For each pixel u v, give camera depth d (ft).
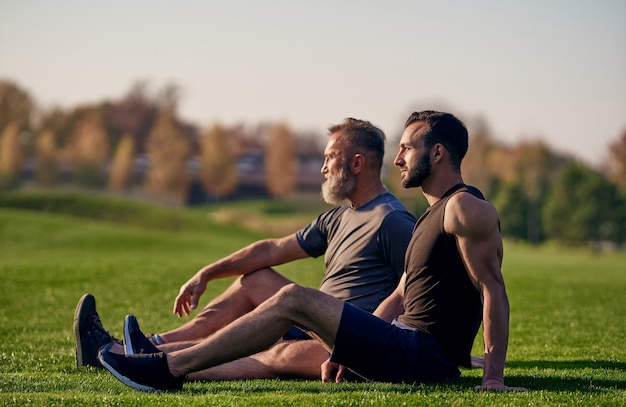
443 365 19.90
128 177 398.83
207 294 47.75
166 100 459.32
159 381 19.02
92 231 123.95
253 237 180.24
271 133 412.16
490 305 19.20
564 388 20.07
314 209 390.42
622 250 309.22
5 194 203.62
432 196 20.44
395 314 21.53
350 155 24.67
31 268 57.31
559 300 47.29
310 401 17.67
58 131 470.39
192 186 418.92
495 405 17.29
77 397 18.45
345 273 24.08
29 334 33.06
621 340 32.22
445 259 19.79
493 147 383.65
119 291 47.52
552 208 319.06
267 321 18.94
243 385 20.16
